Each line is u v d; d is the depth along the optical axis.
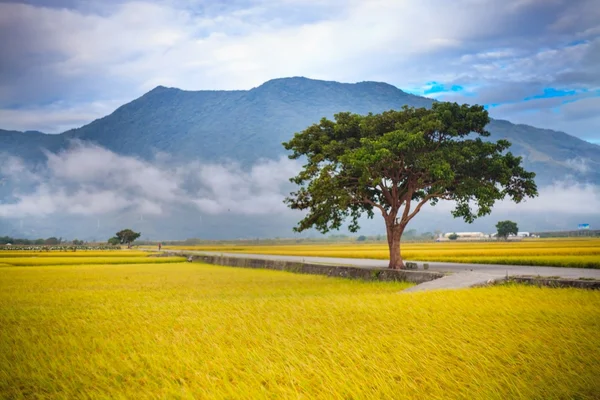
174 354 15.15
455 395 10.81
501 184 38.22
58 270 61.56
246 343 16.42
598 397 10.33
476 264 47.81
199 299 29.34
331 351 14.77
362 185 38.84
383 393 11.05
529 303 21.02
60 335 18.45
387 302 23.61
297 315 21.25
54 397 11.53
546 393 10.61
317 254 90.81
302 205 44.28
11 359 15.12
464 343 14.73
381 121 42.00
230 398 11.09
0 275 52.38
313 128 44.56
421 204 41.00
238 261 72.62
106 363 14.30
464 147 38.22
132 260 82.81
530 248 83.25
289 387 11.68
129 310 24.61
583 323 16.83
